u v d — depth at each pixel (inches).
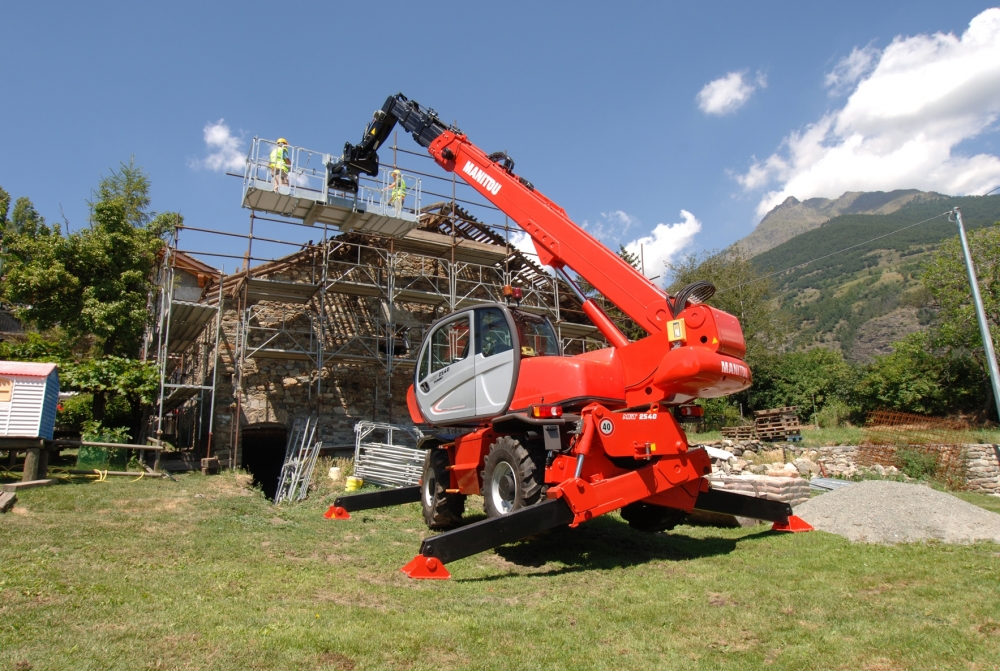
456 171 356.5
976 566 215.0
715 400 1087.0
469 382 304.3
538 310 782.5
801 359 1224.2
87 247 696.4
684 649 148.3
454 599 191.6
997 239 1057.5
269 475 719.1
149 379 525.7
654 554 264.1
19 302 701.3
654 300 251.8
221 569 217.5
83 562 211.2
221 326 645.3
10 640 135.2
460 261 791.1
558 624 167.2
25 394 367.9
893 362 1121.4
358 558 255.0
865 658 138.3
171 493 384.2
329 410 672.4
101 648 134.0
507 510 267.0
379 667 134.1
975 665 132.1
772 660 140.1
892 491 305.0
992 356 607.8
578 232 285.6
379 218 621.0
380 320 719.7
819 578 210.2
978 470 597.3
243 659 132.7
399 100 402.6
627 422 239.5
